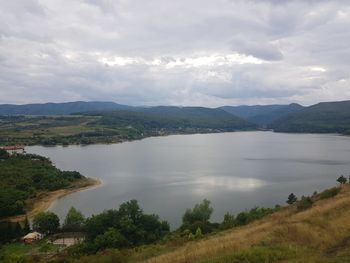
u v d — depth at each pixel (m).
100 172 181.62
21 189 138.25
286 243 27.16
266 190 134.00
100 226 76.94
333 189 60.16
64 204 124.88
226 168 190.00
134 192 136.38
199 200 120.50
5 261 51.69
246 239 30.42
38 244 83.62
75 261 39.06
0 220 111.25
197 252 27.69
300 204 54.25
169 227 85.06
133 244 68.56
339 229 30.16
